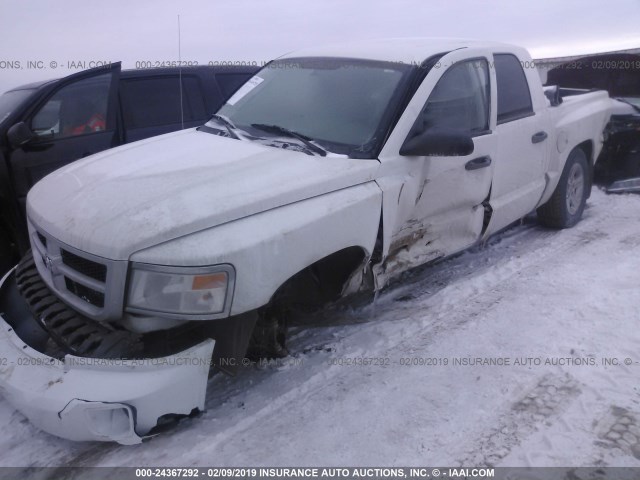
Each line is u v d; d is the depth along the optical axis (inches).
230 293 108.2
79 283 113.1
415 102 145.5
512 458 109.4
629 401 123.6
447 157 152.3
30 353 115.0
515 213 194.4
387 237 139.3
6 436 121.3
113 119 218.1
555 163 211.8
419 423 119.5
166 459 111.5
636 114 270.2
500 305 167.8
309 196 122.2
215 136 155.6
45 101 203.2
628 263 191.2
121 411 107.1
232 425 120.3
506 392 128.2
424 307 167.9
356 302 172.1
